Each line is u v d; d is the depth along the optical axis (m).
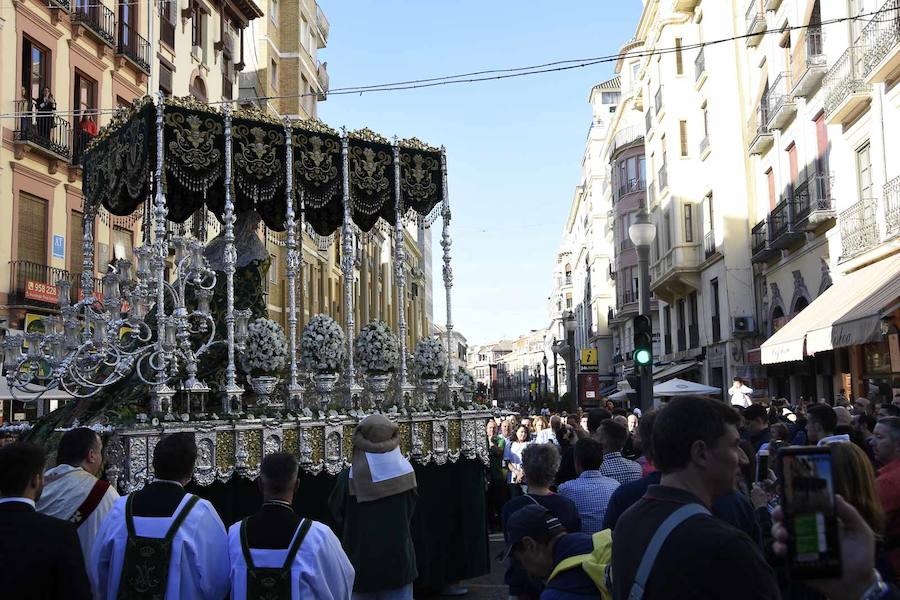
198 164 8.61
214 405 9.23
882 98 17.69
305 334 8.98
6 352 7.62
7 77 20.19
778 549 2.35
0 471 3.90
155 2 26.30
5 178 20.11
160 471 4.60
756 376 26.67
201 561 4.38
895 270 16.34
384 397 9.48
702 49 30.19
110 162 9.16
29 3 20.86
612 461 6.43
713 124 28.73
